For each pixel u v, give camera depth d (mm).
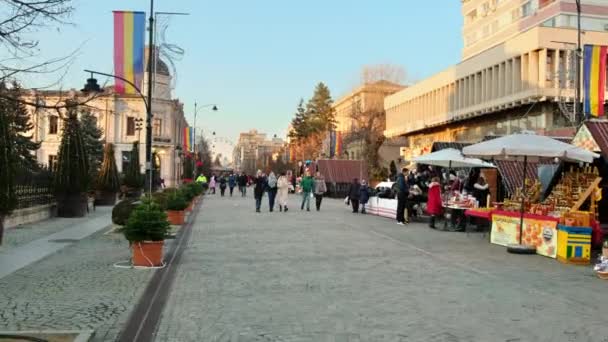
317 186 30953
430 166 30781
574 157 14086
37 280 10000
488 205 20625
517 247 14039
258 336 6699
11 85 7801
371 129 73188
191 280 10219
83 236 17016
